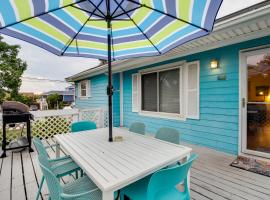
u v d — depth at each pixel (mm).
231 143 3633
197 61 4184
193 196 2119
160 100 5254
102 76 7520
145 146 1939
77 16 2041
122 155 1654
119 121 7012
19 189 2322
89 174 1297
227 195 2139
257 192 2197
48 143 4680
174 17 1719
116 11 2041
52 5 1715
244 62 3420
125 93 6754
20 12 1654
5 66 10648
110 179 1197
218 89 3826
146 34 2234
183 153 1727
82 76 8586
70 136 2402
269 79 3146
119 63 5477
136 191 1562
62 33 2154
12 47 11156
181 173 1267
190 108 4387
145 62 5152
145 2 1696
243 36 3145
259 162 3068
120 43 2494
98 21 2189
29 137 3920
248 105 3426
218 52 3803
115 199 1632
